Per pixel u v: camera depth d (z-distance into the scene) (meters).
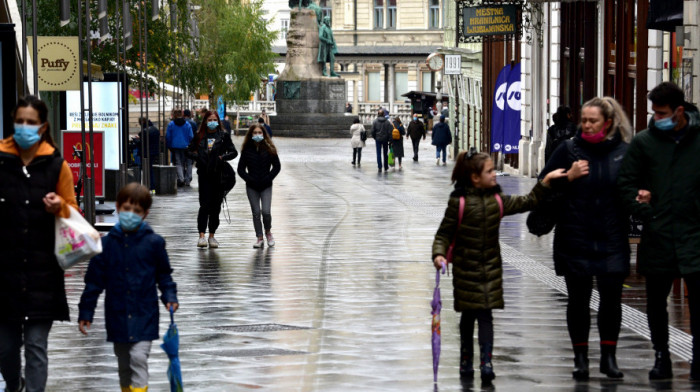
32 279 16.98
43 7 70.06
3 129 29.09
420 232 46.16
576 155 19.50
